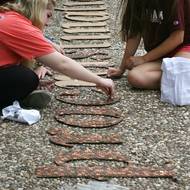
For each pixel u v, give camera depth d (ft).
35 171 9.01
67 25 17.97
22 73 11.18
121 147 9.93
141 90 12.73
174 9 12.14
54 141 10.05
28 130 10.55
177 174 8.98
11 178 8.79
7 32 10.80
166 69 11.88
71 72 11.09
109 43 16.31
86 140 10.14
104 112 11.44
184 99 11.79
